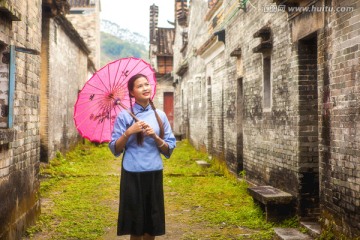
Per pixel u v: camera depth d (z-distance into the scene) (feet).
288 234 19.85
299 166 21.57
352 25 15.88
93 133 13.51
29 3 20.65
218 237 19.93
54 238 19.44
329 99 17.87
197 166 45.03
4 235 16.61
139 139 12.63
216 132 45.83
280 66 24.26
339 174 17.01
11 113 17.24
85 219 22.94
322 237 18.01
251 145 30.76
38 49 22.56
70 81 55.31
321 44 18.67
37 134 22.20
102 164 46.75
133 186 12.60
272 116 25.73
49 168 39.27
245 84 32.45
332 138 17.62
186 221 22.93
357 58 15.53
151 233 12.71
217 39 42.11
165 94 104.32
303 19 20.77
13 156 17.93
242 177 34.63
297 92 21.74
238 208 25.46
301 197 21.49
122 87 13.43
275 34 25.09
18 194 18.70
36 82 21.91
